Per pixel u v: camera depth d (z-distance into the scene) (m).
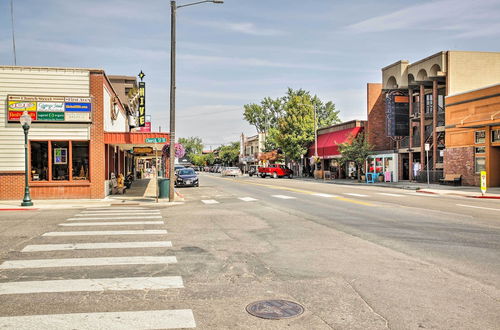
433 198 19.67
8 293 5.41
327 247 8.31
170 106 19.34
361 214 13.47
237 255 7.63
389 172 36.62
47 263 6.98
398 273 6.34
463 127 28.42
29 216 13.60
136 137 20.88
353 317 4.57
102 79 20.73
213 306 4.94
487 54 31.72
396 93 36.38
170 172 19.27
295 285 5.77
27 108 20.08
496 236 9.34
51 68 20.30
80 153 20.78
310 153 54.91
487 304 4.95
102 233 9.95
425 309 4.79
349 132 43.75
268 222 11.87
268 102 86.19
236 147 112.19
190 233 10.00
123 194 24.16
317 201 18.25
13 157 20.06
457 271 6.43
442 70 31.44
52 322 4.42
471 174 27.91
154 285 5.78
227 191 26.45
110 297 5.26
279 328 4.29
